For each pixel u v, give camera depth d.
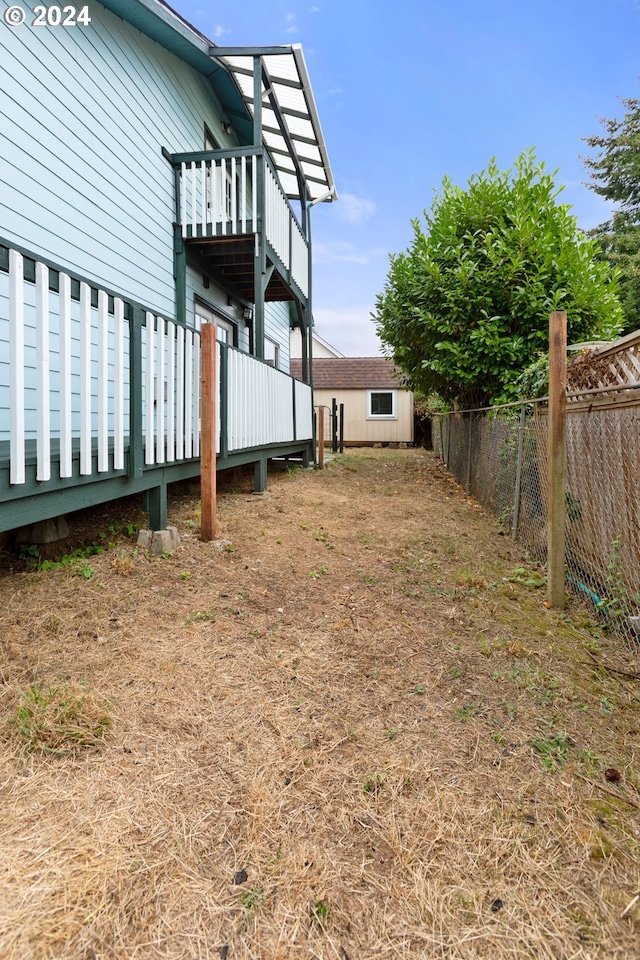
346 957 1.01
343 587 3.03
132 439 3.03
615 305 5.88
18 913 1.06
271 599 2.79
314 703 1.85
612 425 2.79
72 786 1.41
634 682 2.07
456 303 6.24
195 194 6.32
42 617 2.36
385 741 1.66
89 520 3.97
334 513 5.09
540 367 4.86
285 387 7.14
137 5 5.00
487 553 3.88
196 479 5.92
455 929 1.07
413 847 1.26
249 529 4.08
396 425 18.02
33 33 4.00
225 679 1.98
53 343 4.24
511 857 1.24
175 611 2.53
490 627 2.54
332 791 1.43
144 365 3.88
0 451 2.77
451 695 1.93
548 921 1.09
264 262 6.25
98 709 1.71
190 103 6.79
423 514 5.29
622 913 1.11
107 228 5.00
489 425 5.67
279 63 6.16
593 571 2.99
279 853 1.24
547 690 1.98
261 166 6.16
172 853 1.22
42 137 4.12
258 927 1.07
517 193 6.11
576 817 1.37
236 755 1.57
